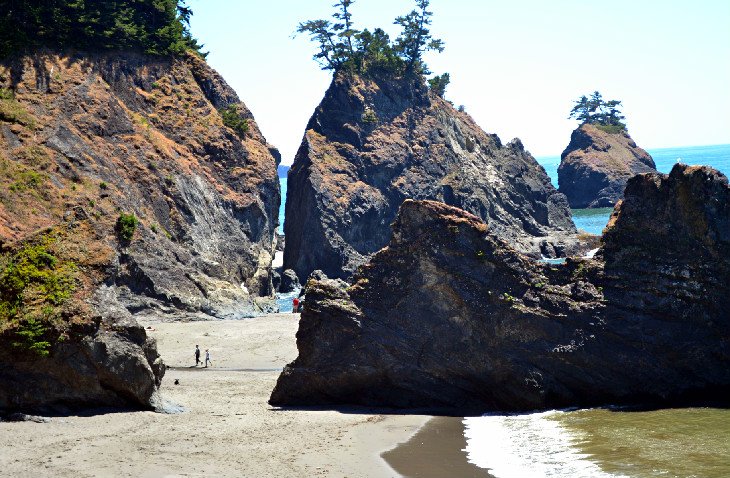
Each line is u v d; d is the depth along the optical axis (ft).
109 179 305.12
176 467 118.42
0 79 316.19
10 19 339.16
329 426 143.84
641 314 158.10
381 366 160.66
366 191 454.40
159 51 391.45
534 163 566.77
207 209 350.84
